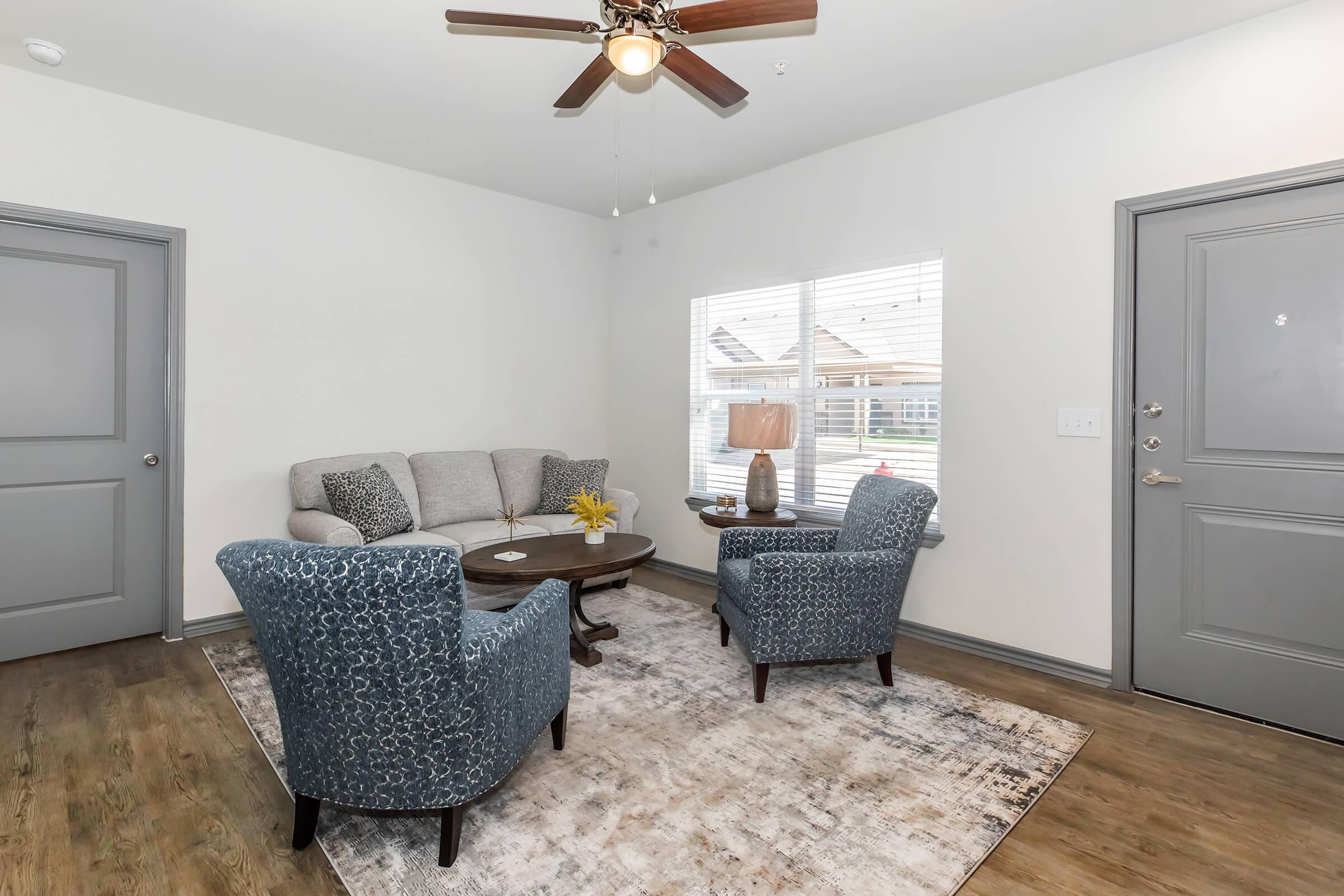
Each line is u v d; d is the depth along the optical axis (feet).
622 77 9.37
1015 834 5.82
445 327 13.73
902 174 10.91
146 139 10.23
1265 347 7.77
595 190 14.29
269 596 4.90
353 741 5.13
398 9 7.81
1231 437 8.03
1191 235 8.23
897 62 8.81
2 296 9.42
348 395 12.41
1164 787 6.55
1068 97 9.12
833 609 8.39
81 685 8.81
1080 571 9.16
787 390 12.85
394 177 12.91
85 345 10.05
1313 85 7.32
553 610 6.60
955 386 10.36
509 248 14.69
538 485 14.16
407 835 5.78
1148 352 8.58
